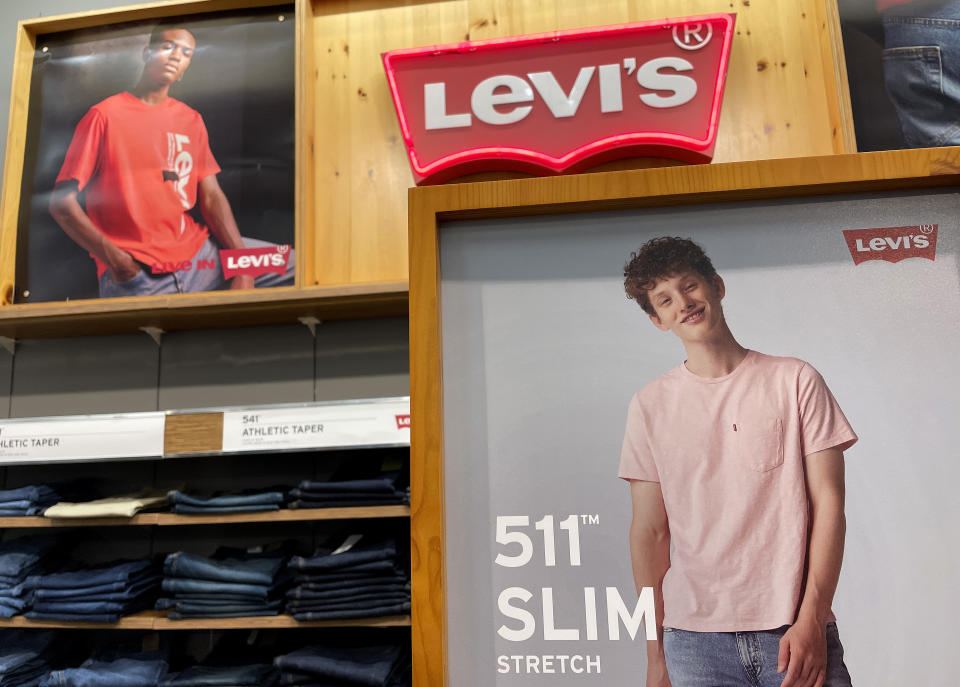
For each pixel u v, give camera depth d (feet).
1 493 6.36
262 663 6.08
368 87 7.29
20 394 7.37
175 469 6.98
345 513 5.83
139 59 7.53
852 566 2.02
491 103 6.53
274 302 6.40
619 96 6.43
